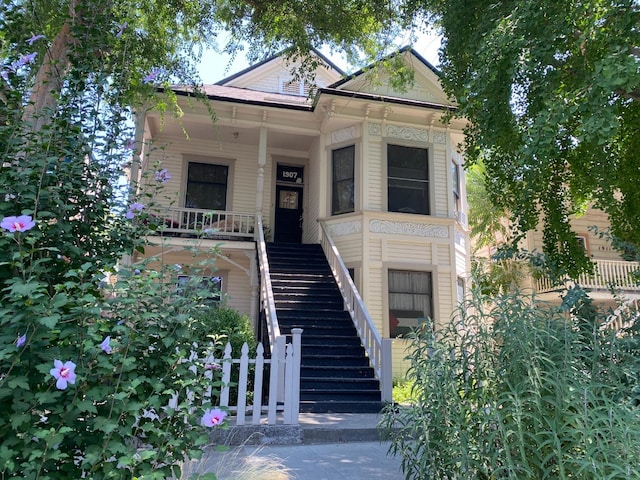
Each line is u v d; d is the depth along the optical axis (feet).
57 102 10.73
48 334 6.64
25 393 6.45
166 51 26.48
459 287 42.78
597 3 15.47
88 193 10.00
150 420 7.84
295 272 37.11
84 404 6.49
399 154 41.75
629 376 9.41
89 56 11.41
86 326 7.22
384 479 13.69
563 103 15.62
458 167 46.11
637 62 13.60
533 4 16.20
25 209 8.32
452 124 42.91
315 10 27.84
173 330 7.95
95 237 9.65
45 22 17.03
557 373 8.79
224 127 42.52
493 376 9.53
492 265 42.75
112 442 6.80
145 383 7.79
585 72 16.65
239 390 18.54
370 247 38.70
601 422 8.22
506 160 23.17
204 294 8.47
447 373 10.16
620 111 19.97
